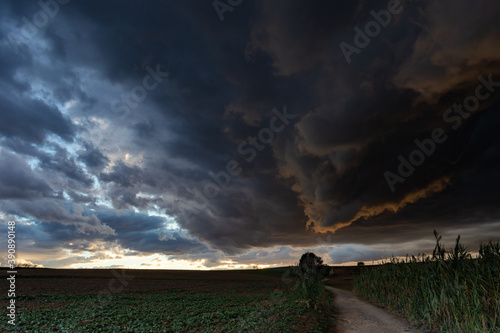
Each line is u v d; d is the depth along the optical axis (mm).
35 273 64812
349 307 19688
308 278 23891
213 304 25531
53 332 12938
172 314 18719
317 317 14227
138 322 15359
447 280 11570
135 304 25297
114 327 13828
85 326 14031
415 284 13805
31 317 16281
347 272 84000
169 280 65500
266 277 87812
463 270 11008
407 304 15117
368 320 14406
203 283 60094
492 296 9500
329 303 20750
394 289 17828
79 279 59031
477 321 9383
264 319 12453
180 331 13031
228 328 12711
